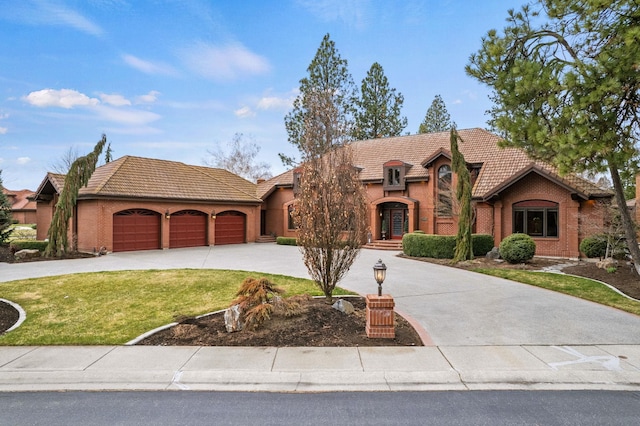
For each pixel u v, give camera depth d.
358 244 8.12
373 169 26.38
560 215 17.67
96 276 12.62
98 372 5.11
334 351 5.81
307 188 8.11
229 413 4.07
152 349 5.97
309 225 8.01
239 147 53.97
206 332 6.73
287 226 28.64
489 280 12.25
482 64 9.30
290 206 28.42
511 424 3.82
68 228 20.56
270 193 29.70
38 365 5.35
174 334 6.66
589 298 9.59
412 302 9.22
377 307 6.41
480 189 19.78
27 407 4.22
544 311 8.34
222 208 25.62
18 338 6.50
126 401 4.37
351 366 5.24
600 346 6.09
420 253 18.41
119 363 5.40
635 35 6.75
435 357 5.59
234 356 5.62
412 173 24.20
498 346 6.09
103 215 19.78
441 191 22.00
